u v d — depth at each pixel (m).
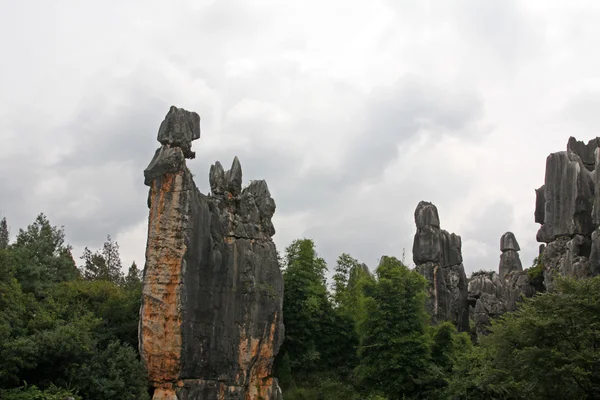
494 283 105.50
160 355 49.41
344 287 89.06
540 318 45.62
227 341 55.53
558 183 79.12
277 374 68.44
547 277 77.38
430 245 99.12
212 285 54.66
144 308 49.88
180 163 52.25
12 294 46.47
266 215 63.94
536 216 97.94
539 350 43.19
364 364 66.25
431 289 96.44
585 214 77.00
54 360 44.38
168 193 51.66
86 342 45.75
